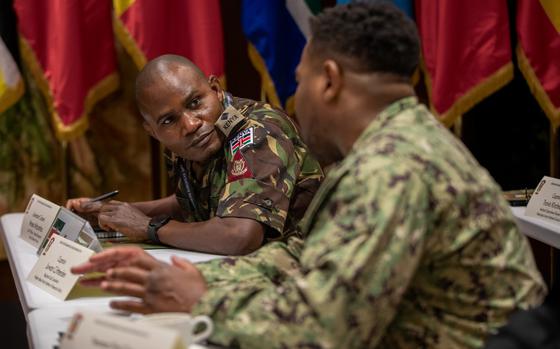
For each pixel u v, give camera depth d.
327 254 1.14
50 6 3.38
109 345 1.14
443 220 1.19
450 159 1.22
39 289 1.80
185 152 2.22
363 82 1.31
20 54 3.59
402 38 1.31
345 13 1.33
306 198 2.22
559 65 3.32
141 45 3.34
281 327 1.15
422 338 1.24
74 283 1.74
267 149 2.14
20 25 3.38
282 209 2.10
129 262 1.46
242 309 1.21
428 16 3.37
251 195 2.10
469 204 1.21
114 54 3.55
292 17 3.45
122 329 1.14
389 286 1.13
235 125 2.20
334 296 1.12
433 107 3.37
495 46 3.31
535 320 1.22
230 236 2.08
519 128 3.81
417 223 1.15
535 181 3.83
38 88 3.72
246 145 2.15
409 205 1.15
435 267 1.22
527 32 3.32
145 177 3.93
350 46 1.30
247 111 2.27
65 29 3.32
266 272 1.51
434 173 1.19
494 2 3.30
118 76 3.63
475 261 1.21
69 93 3.36
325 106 1.33
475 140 3.83
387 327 1.26
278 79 3.46
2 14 3.42
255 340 1.17
